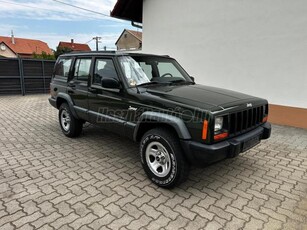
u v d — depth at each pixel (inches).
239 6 263.4
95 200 114.5
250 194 122.6
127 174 142.0
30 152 174.2
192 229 96.0
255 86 265.7
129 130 141.6
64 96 198.1
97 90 163.2
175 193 122.3
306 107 236.8
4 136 212.1
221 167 154.0
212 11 285.3
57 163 155.8
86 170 146.3
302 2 224.4
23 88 479.5
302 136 217.5
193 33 306.5
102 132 223.9
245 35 264.2
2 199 113.7
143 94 133.3
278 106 253.0
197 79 311.9
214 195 121.1
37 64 491.5
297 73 237.3
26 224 97.0
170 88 143.5
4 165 151.6
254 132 132.6
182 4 311.1
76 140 201.6
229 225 98.7
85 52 184.1
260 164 159.0
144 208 109.0
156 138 124.0
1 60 449.7
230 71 281.7
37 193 119.6
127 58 154.9
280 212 107.7
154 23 346.6
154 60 169.5
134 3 373.1
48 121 269.7
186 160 118.7
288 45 238.2
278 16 239.8
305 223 100.3
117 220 100.4
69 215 103.0
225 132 113.1
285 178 140.1
